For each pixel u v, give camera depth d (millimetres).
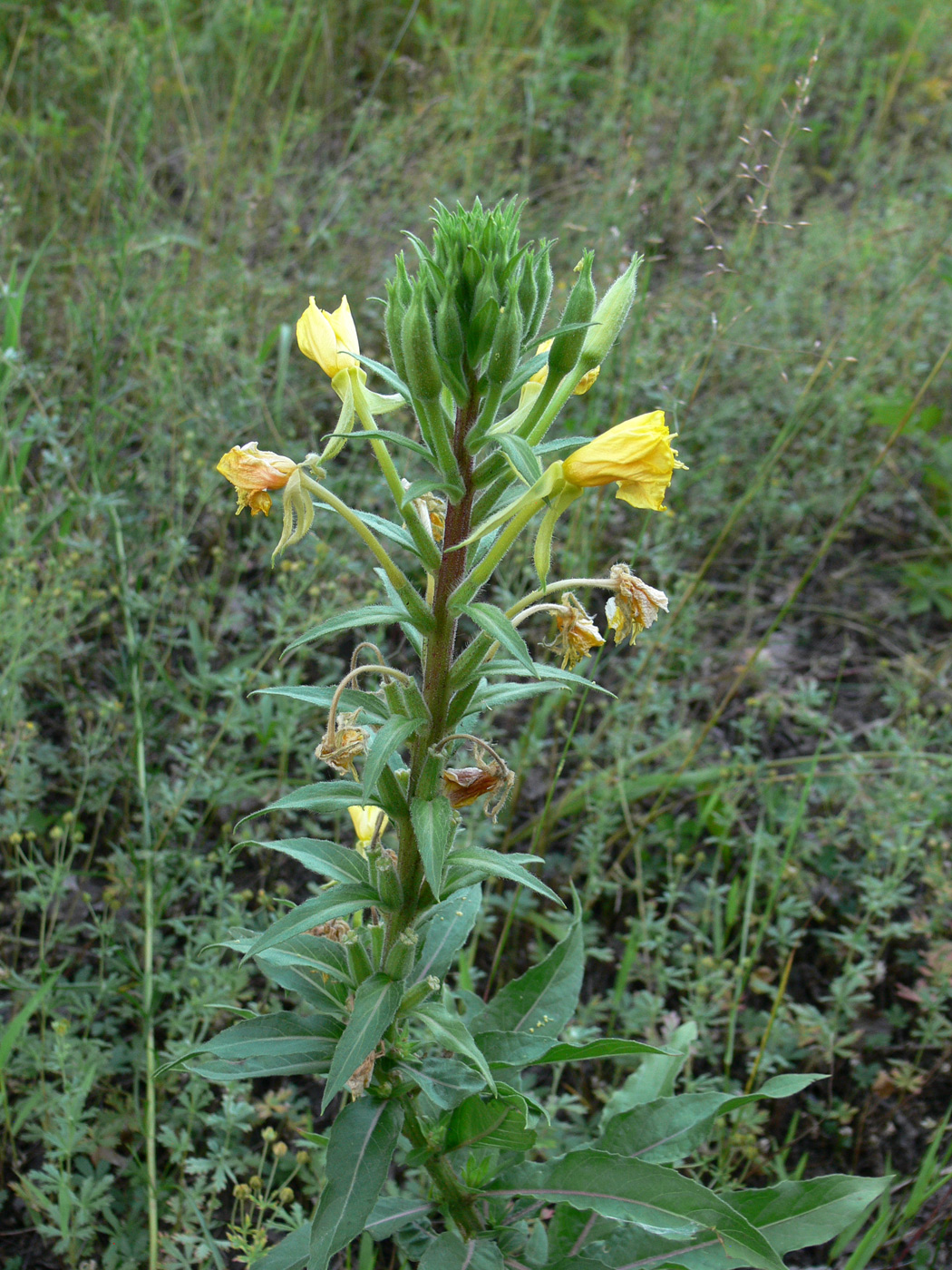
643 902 505
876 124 1062
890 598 727
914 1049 487
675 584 613
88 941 485
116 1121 413
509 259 262
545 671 292
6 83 842
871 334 754
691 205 889
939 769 553
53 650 535
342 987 323
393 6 1123
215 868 525
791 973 516
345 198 827
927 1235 415
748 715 612
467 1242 334
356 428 688
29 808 507
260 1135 438
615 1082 457
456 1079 307
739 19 1167
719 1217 303
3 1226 405
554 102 976
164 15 878
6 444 580
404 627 301
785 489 732
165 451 646
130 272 680
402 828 299
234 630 618
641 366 655
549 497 276
